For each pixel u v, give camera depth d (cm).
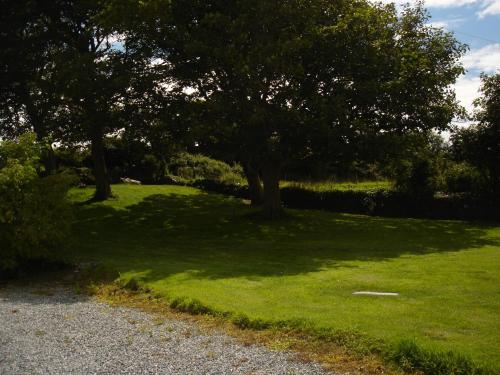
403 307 754
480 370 519
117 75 1858
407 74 1783
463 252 1302
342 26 1684
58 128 2169
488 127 2012
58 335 716
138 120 1908
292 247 1483
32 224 1187
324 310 752
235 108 1719
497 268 1060
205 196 2861
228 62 1702
